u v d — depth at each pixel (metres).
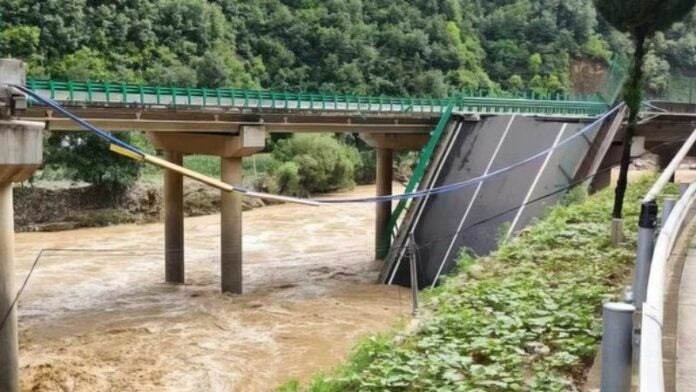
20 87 17.44
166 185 36.25
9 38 70.19
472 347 10.13
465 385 8.71
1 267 18.64
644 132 35.78
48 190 55.28
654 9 16.36
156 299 31.98
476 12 121.12
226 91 33.66
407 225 37.09
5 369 18.78
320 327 27.00
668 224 7.81
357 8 105.06
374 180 85.25
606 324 4.70
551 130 35.38
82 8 78.25
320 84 96.81
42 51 72.75
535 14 119.50
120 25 79.75
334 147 76.12
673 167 11.95
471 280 15.59
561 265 14.69
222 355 23.62
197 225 54.75
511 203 34.03
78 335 26.00
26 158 18.33
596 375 8.35
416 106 42.06
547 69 112.25
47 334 26.12
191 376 21.64
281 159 74.94
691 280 9.67
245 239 48.50
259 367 22.44
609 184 35.66
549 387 8.29
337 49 99.38
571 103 41.06
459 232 34.56
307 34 99.88
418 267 34.72
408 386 9.32
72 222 53.84
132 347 24.52
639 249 7.73
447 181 38.31
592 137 33.19
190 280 36.31
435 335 11.20
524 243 18.14
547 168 34.03
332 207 64.81
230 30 94.69
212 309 29.95
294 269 38.94
